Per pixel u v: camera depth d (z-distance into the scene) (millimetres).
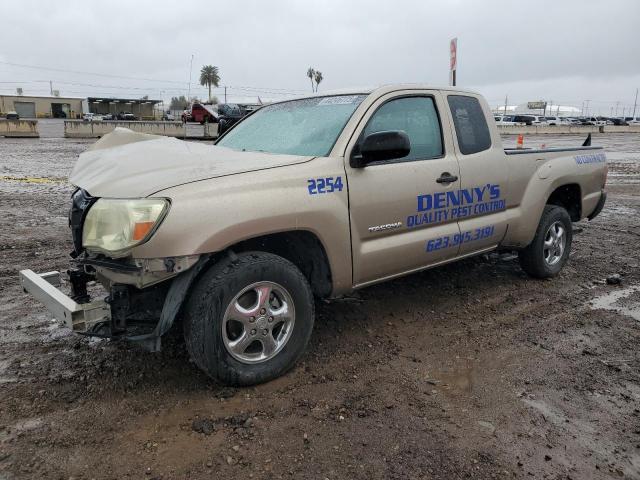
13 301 4781
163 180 3102
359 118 3838
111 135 4410
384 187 3832
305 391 3344
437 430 2969
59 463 2650
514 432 2963
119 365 3629
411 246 4070
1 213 8664
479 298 5086
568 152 5711
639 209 10320
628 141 35469
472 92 4820
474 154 4594
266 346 3369
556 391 3404
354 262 3729
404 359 3828
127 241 2902
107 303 3006
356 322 4469
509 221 4922
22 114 73000
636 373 3652
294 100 4672
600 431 2990
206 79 96500
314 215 3424
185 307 3182
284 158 3598
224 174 3217
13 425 2939
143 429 2934
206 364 3133
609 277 5742
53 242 6863
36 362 3658
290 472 2609
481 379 3553
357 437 2891
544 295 5191
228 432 2912
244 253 3270
